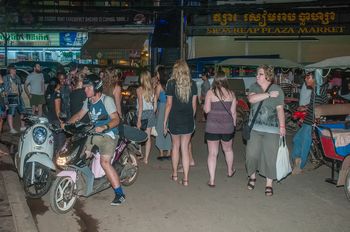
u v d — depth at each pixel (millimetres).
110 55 23453
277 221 5773
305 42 25047
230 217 5914
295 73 20859
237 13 24594
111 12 23844
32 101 12633
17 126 13648
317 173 8172
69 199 6070
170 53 23984
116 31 24234
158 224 5676
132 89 15234
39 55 25469
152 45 22688
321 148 7590
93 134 5938
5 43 24516
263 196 6816
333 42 24938
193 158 9477
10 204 6344
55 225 5680
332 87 15000
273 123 6621
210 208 6266
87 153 6020
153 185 7371
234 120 7156
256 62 18344
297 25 24484
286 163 6711
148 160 9148
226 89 7031
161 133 8930
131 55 23516
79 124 5793
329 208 6277
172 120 7211
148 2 23672
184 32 23297
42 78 12773
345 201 6590
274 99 6555
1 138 11523
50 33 24828
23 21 24156
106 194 6898
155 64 23969
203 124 15188
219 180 7703
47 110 8828
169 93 7145
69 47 24984
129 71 20734
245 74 20875
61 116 7059
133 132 6723
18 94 12320
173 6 20672
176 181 7625
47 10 24562
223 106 7023
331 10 24125
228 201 6574
